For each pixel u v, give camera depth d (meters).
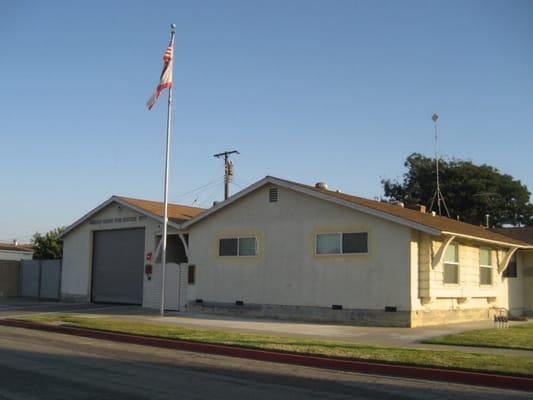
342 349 13.82
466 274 24.53
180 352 14.65
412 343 15.89
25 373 10.59
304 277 23.48
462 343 15.41
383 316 21.39
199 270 26.84
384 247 21.70
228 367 12.22
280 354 13.51
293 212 24.17
